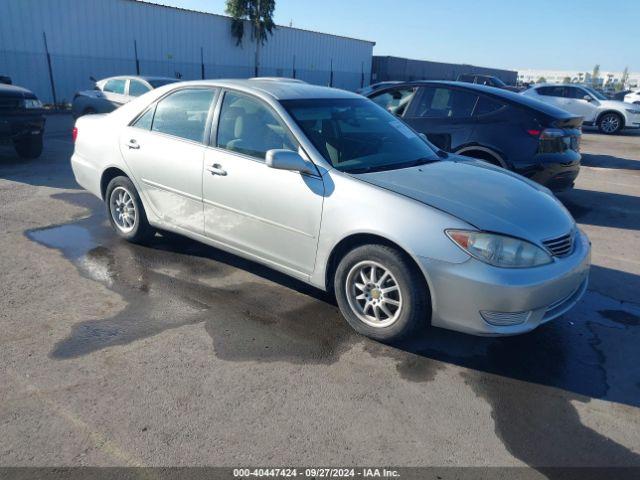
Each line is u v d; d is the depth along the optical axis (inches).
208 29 1039.0
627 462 100.3
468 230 122.0
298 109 156.9
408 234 125.6
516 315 124.0
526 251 123.8
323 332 143.4
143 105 191.3
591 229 255.4
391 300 133.2
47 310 149.5
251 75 1145.4
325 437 103.6
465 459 99.4
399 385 121.6
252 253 161.3
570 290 134.1
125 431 102.7
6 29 762.8
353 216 133.9
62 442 99.0
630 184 373.4
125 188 195.9
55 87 831.1
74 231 217.6
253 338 138.9
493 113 265.1
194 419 107.0
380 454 99.7
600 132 764.6
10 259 185.3
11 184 295.4
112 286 166.7
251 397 114.7
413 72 1573.6
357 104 178.1
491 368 130.3
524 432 107.6
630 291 180.7
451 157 178.4
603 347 142.9
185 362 126.7
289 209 146.3
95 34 863.7
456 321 125.8
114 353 129.3
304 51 1251.2
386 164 154.3
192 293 163.6
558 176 259.9
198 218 173.0
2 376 118.1
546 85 773.9
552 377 127.7
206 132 169.2
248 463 96.0
